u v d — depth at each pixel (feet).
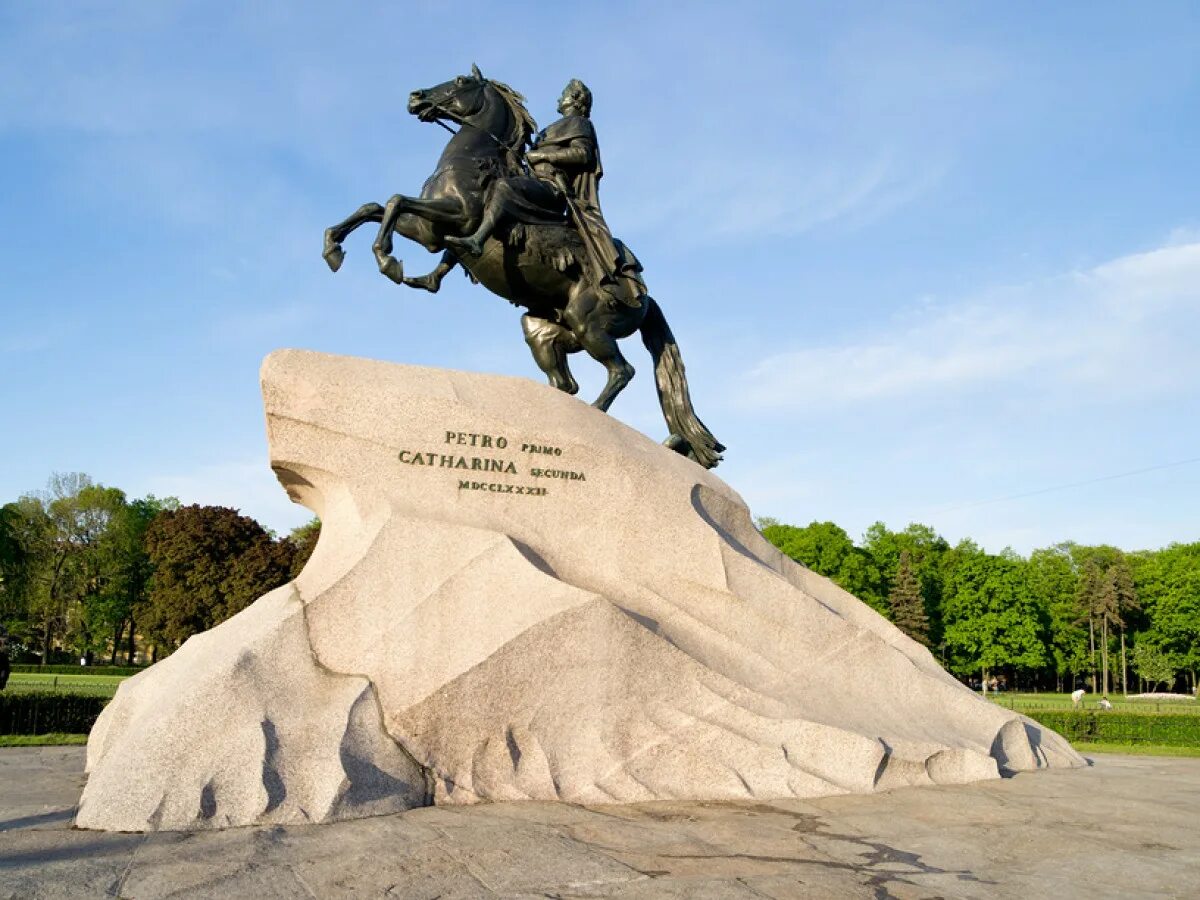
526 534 24.38
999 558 165.58
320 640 20.98
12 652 166.30
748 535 28.43
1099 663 189.78
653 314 35.06
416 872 14.51
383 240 27.96
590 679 21.74
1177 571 180.75
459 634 21.58
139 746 18.01
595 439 25.75
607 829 17.75
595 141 33.12
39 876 13.75
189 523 133.18
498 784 20.47
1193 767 31.01
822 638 25.66
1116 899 13.89
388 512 22.88
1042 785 24.14
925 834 18.11
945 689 26.50
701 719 22.34
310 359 24.20
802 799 21.53
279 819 17.76
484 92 32.09
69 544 166.61
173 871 14.23
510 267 31.19
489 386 25.72
